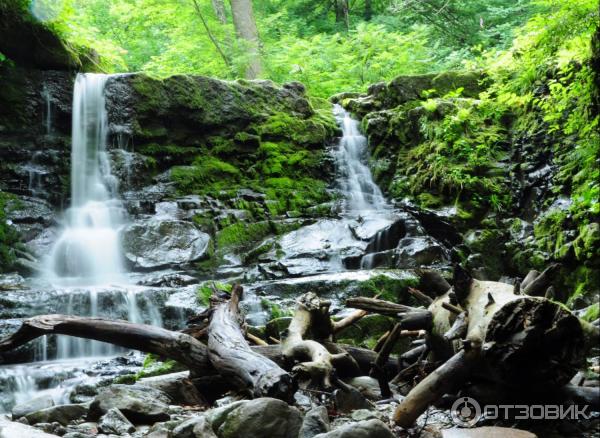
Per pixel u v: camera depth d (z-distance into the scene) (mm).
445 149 11523
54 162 11359
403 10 20141
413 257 10023
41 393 6328
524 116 11500
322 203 11867
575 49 9852
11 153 11141
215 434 3631
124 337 5008
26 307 7617
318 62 17234
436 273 5016
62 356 7426
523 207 10805
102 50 13508
